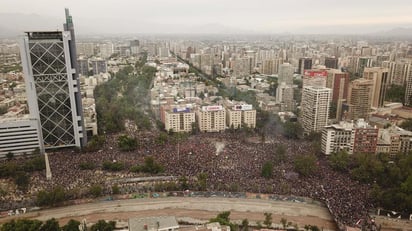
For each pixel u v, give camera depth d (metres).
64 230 188.88
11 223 189.88
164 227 174.25
